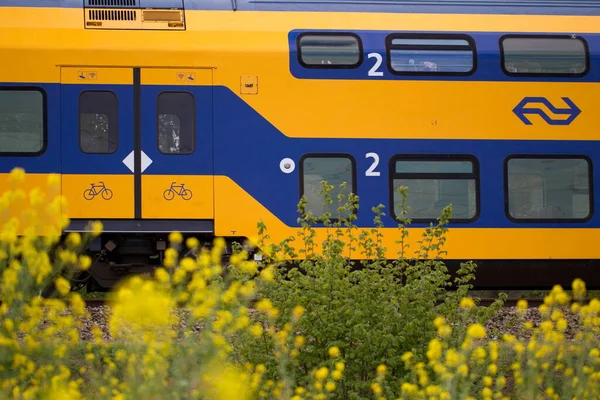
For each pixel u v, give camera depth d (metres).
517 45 18.92
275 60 18.27
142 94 17.98
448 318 11.42
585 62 19.05
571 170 18.89
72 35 17.92
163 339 8.34
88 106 17.86
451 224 18.47
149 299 7.96
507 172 18.70
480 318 11.38
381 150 18.39
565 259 18.78
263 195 18.06
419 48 18.67
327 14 18.72
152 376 7.94
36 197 8.60
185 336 8.85
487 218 18.58
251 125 18.12
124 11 18.20
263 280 11.04
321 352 10.82
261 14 18.59
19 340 9.49
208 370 8.21
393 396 10.19
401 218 12.34
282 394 9.39
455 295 11.58
